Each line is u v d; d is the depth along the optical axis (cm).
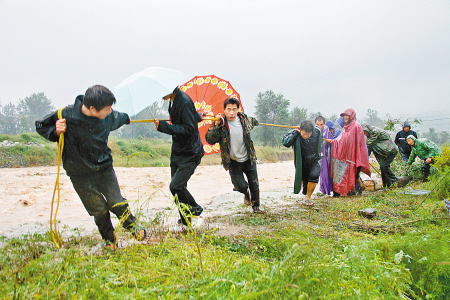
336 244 334
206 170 1895
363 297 175
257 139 7394
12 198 829
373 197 646
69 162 283
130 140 3531
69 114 277
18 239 292
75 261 205
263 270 199
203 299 161
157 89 350
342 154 747
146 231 337
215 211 613
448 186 577
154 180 1280
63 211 680
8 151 2223
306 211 545
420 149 916
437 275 238
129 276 198
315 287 169
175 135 403
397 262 233
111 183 309
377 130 849
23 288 165
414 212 502
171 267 217
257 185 544
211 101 589
